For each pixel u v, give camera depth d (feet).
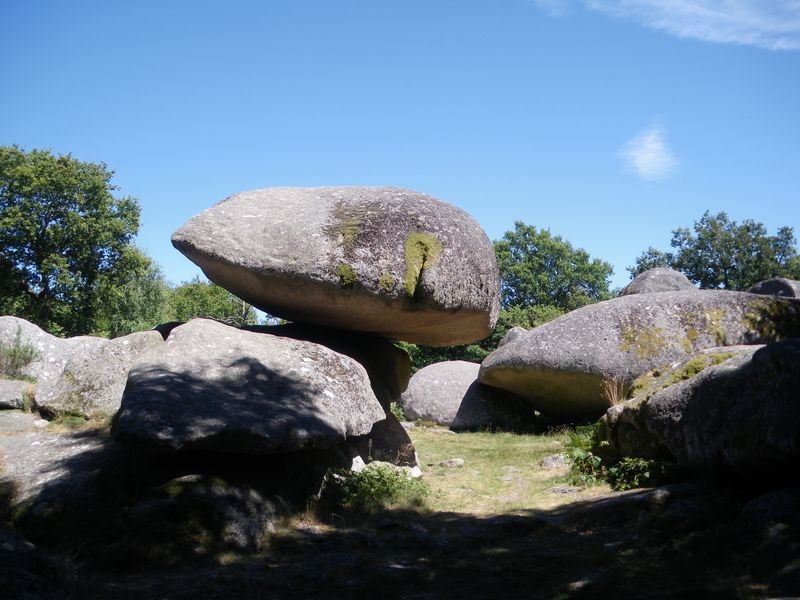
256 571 16.99
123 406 20.25
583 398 43.83
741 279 117.08
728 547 16.62
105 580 16.34
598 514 20.68
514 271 128.67
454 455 36.50
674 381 24.88
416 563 17.65
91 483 20.04
